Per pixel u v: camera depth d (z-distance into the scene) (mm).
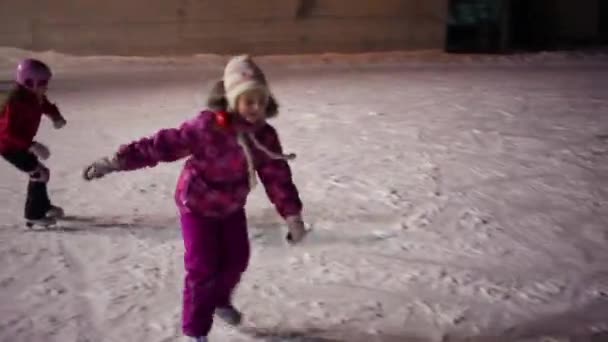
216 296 4043
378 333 4309
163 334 4305
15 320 4516
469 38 19078
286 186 3953
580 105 11570
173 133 3807
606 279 5070
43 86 5734
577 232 5961
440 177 7508
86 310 4645
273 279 5066
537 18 19828
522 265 5301
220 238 4039
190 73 15859
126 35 17766
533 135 9438
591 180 7414
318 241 5777
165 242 5785
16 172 8008
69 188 7277
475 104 11648
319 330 4352
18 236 5930
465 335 4285
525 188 7133
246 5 17922
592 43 19781
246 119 3785
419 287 4938
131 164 3814
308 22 18156
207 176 3867
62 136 9828
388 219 6254
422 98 12281
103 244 5750
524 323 4434
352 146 8898
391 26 18359
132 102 12391
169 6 17734
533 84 13742
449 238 5820
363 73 15578
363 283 5008
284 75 15453
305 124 10250
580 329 4363
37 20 17547
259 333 4320
